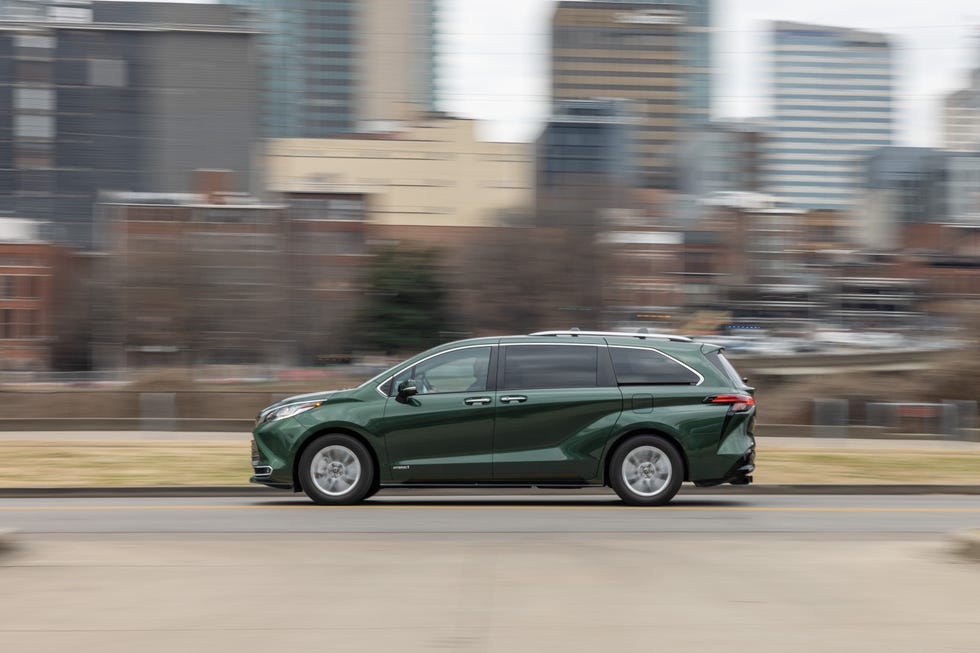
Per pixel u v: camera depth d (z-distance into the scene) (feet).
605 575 23.56
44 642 17.99
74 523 32.94
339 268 297.33
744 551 26.86
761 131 474.08
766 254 370.12
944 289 373.61
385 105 393.50
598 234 266.36
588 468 37.32
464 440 37.27
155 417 99.60
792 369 209.77
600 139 378.32
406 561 25.27
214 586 22.35
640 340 38.37
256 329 277.03
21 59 335.26
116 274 282.36
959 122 420.77
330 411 37.60
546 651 17.58
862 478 49.57
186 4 342.85
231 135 337.11
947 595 21.54
